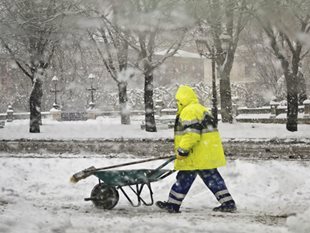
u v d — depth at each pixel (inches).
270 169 417.7
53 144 648.4
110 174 280.2
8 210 262.1
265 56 1282.0
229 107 885.2
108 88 1685.5
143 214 265.1
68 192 355.9
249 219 250.4
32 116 797.9
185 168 272.1
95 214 263.9
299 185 362.6
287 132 662.5
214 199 314.2
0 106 1721.2
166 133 679.7
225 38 602.9
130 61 657.6
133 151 623.8
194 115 269.0
